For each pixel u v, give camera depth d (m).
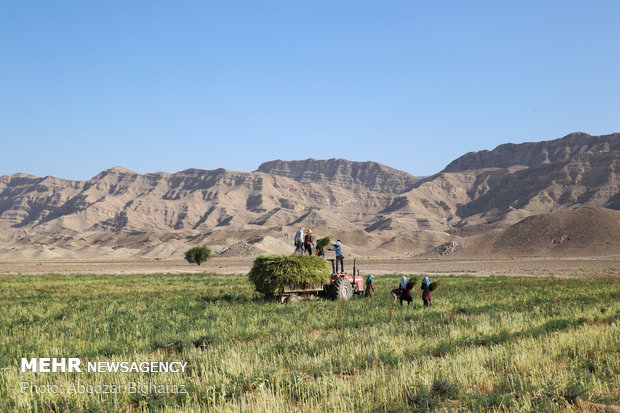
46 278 54.59
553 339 12.84
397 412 8.18
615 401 8.67
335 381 9.60
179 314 21.27
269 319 18.86
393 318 18.61
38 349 13.73
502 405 8.40
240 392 9.10
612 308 20.06
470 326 15.94
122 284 43.66
